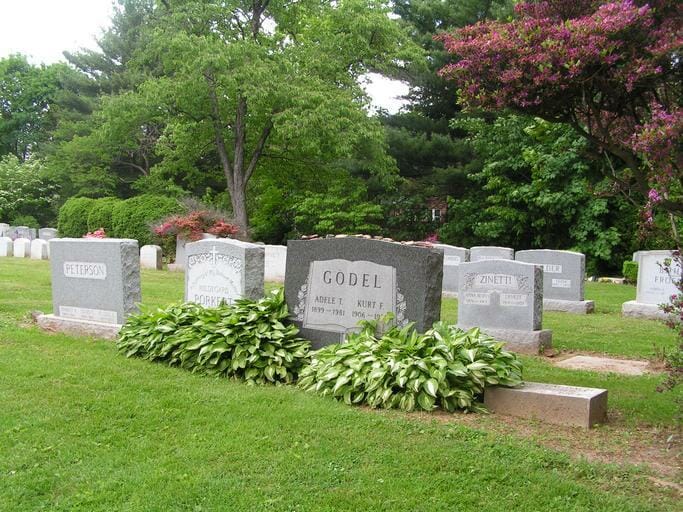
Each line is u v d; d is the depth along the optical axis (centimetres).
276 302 768
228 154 3039
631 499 424
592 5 552
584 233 2570
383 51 2717
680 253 500
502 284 1046
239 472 466
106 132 2620
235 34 2616
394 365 602
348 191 2908
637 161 609
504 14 2609
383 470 466
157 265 2158
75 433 536
